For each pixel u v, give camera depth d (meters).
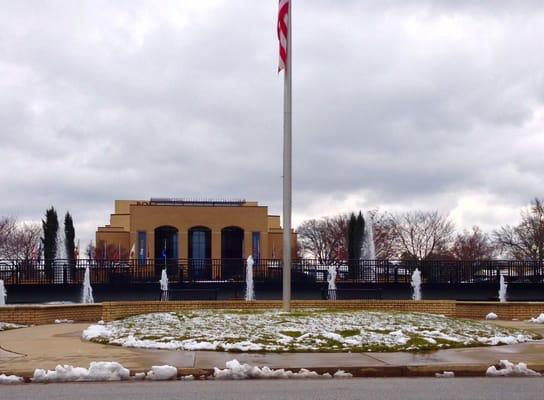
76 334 17.55
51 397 9.39
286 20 19.14
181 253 65.62
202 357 12.89
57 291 31.69
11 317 21.03
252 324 16.30
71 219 56.97
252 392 9.67
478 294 33.53
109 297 31.66
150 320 17.84
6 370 11.50
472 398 9.16
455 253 81.19
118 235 75.44
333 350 13.68
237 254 67.44
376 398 9.13
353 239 55.75
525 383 10.71
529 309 24.33
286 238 19.19
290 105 19.00
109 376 11.16
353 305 24.25
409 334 15.30
